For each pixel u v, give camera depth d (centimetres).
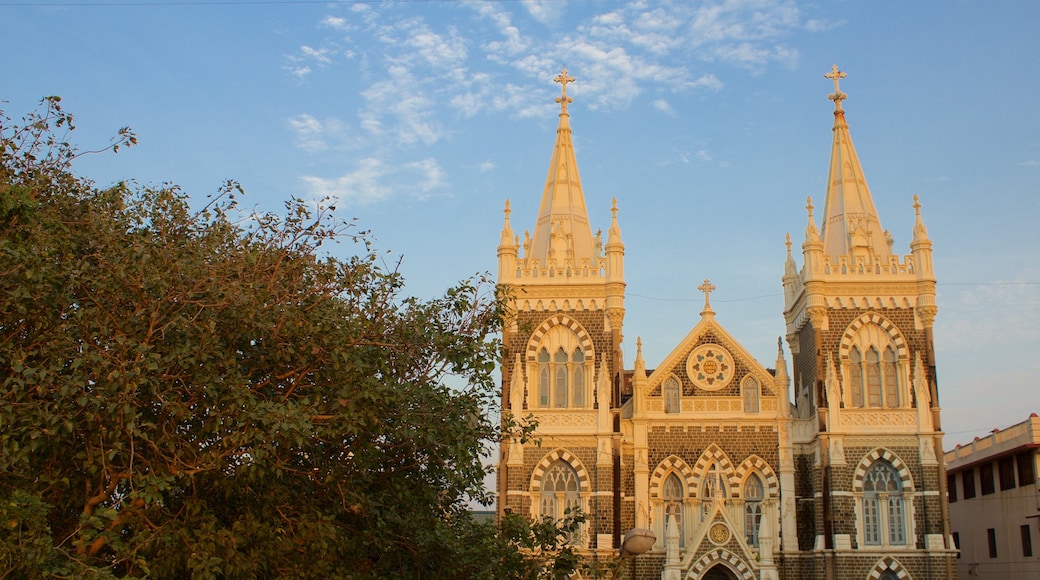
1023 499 7375
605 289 7106
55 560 2545
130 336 2819
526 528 3662
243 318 2969
